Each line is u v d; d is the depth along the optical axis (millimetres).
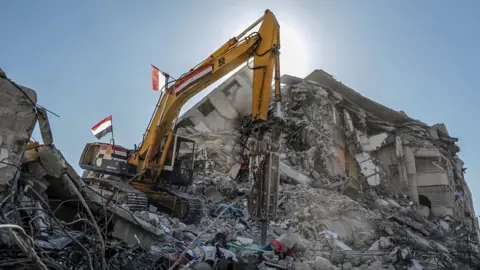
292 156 25391
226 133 26062
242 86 28969
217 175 20922
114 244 5637
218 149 23297
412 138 37281
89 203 6656
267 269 6875
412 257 10000
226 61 11031
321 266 7691
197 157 22516
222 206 14445
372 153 35406
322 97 30453
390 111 36312
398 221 19359
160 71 12828
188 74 12039
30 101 5512
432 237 19625
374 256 9625
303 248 8664
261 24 10586
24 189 5777
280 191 17734
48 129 5902
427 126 39469
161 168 12859
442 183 34938
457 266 12320
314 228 11844
